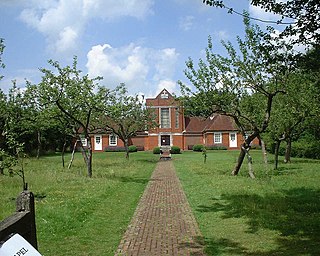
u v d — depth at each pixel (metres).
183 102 20.34
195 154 50.97
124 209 11.91
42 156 46.91
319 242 7.95
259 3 6.95
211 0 7.23
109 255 7.36
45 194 13.91
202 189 16.03
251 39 17.30
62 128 27.88
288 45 7.38
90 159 21.36
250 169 19.83
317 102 19.02
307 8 6.68
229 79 19.19
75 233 8.91
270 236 8.52
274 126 23.25
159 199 13.92
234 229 9.20
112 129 37.66
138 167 29.53
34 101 23.70
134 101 38.12
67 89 20.78
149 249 7.70
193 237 8.55
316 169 23.67
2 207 11.30
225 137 62.75
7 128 20.48
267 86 18.27
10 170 13.66
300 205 11.75
